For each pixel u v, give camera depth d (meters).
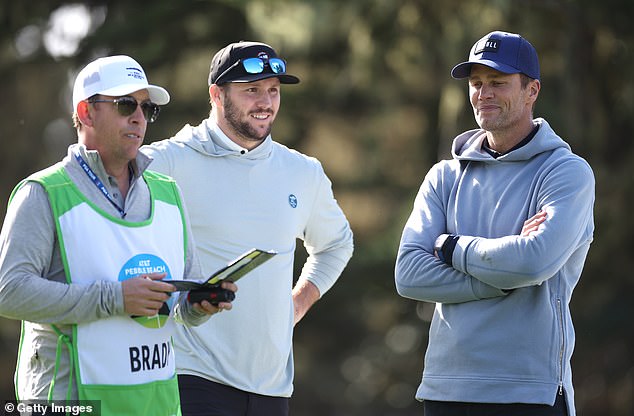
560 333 19.44
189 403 20.66
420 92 64.81
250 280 21.08
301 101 64.56
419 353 70.19
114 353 17.12
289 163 22.16
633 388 60.28
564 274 19.83
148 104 17.80
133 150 17.50
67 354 17.05
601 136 56.78
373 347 72.50
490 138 20.41
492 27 55.19
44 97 75.88
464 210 20.31
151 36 62.59
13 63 69.81
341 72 64.81
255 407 21.22
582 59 54.75
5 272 16.72
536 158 19.97
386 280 65.69
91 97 17.42
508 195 19.89
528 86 20.11
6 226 16.98
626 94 55.16
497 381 19.25
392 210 67.69
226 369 20.91
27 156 77.38
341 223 23.44
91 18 67.25
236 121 21.30
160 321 17.58
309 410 73.38
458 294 19.61
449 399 19.59
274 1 56.78
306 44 60.09
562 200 19.27
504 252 19.00
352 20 57.97
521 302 19.39
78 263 16.98
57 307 16.64
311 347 73.88
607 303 59.84
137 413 17.25
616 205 57.66
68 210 17.05
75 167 17.33
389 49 58.38
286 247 21.75
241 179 21.50
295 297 23.50
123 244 17.31
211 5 62.66
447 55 56.19
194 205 21.25
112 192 17.56
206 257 21.27
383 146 67.94
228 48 21.58
